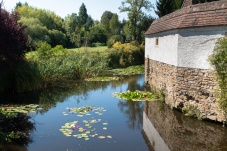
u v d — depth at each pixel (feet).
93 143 24.81
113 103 42.01
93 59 76.33
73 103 41.70
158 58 45.29
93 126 29.99
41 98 44.45
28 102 41.19
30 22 137.80
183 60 33.45
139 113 35.96
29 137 26.16
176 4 108.06
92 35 157.89
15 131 27.86
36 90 50.29
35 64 52.08
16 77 46.26
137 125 30.71
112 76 74.02
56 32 142.00
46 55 74.64
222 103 28.22
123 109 38.17
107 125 30.50
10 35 43.45
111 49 98.78
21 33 47.91
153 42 49.90
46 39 129.80
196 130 28.60
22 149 23.16
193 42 31.94
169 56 37.83
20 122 31.09
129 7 140.15
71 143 24.68
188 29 32.14
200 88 31.63
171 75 37.01
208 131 28.17
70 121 31.71
